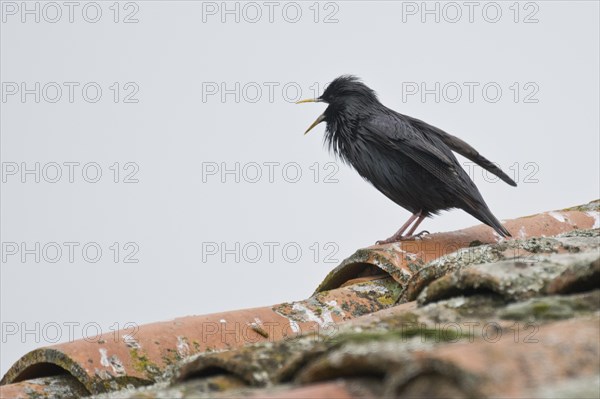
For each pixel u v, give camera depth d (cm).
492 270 800
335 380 578
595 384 529
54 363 979
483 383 493
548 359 548
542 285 774
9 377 1013
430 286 830
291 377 651
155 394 675
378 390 539
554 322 679
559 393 509
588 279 775
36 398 948
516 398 495
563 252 1016
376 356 546
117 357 991
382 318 786
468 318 744
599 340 584
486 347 546
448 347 569
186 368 717
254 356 697
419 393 502
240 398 602
